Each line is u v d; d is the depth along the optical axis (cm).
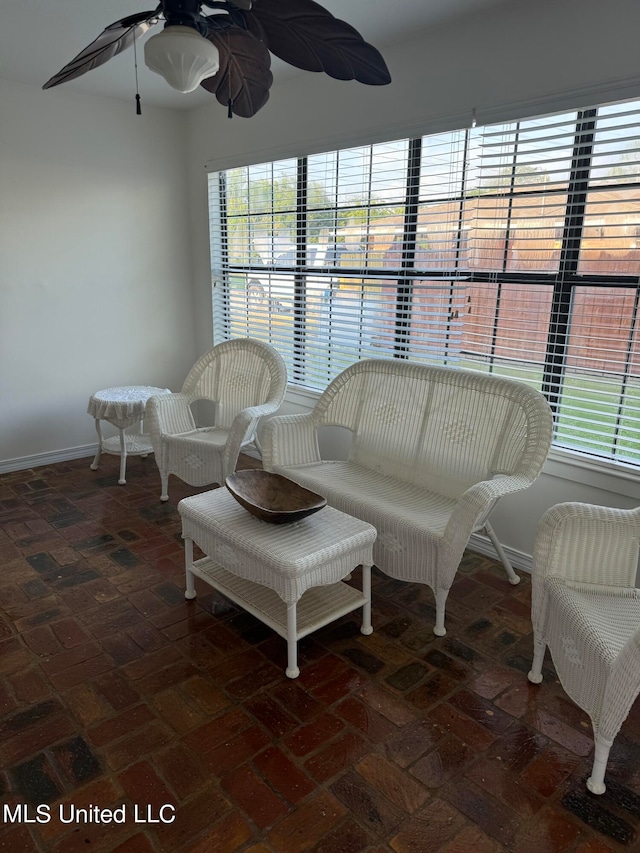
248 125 366
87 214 385
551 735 177
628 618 167
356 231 323
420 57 269
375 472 277
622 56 209
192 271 446
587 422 243
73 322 394
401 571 226
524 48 234
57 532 303
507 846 142
